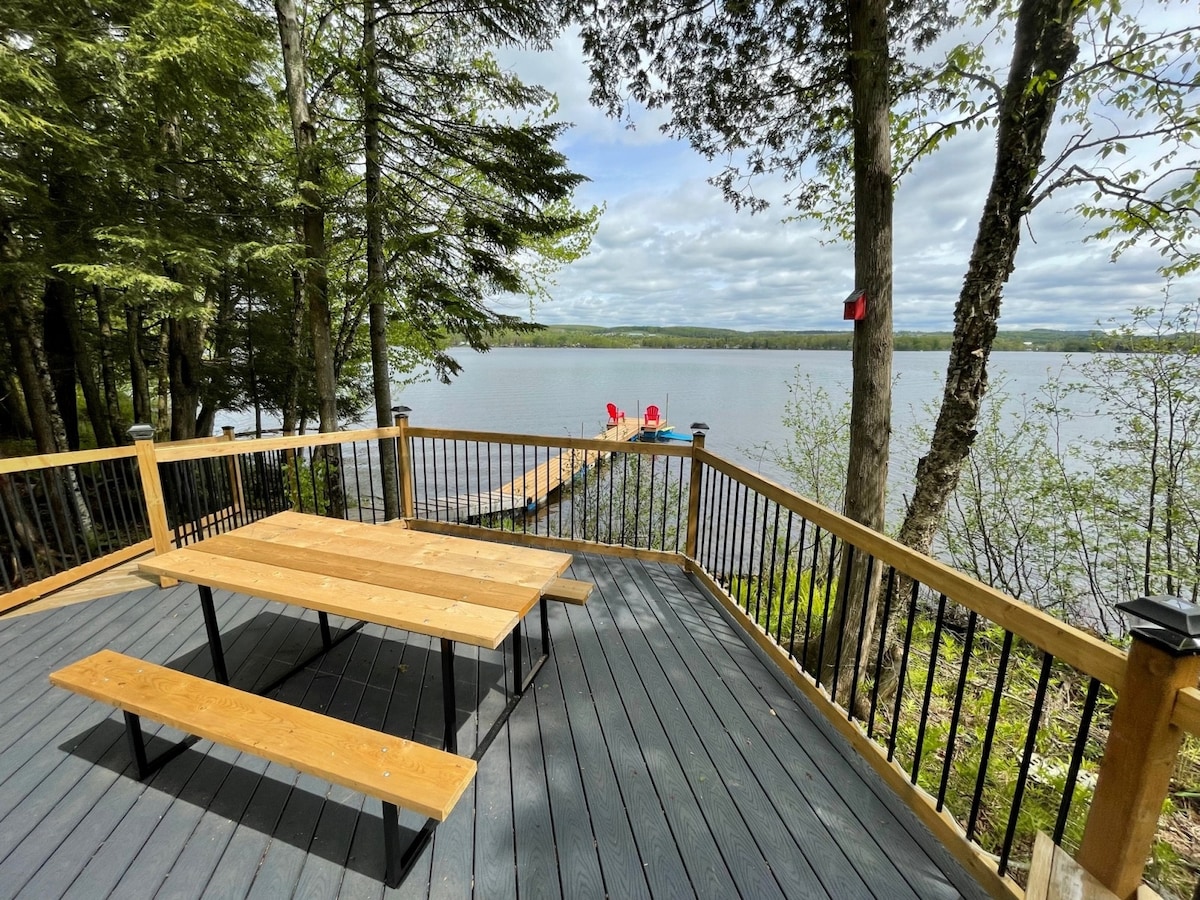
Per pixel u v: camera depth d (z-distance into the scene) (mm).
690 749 1889
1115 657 1017
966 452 3580
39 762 1766
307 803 1628
